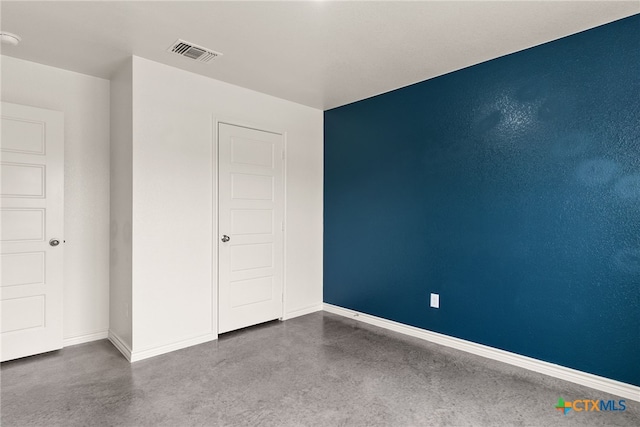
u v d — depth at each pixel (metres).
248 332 3.61
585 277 2.50
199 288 3.29
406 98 3.58
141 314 2.93
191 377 2.61
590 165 2.48
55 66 3.11
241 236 3.63
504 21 2.37
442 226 3.29
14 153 2.84
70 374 2.65
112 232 3.32
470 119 3.10
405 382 2.55
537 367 2.71
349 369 2.76
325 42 2.68
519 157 2.81
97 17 2.34
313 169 4.36
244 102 3.63
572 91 2.55
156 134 3.02
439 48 2.77
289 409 2.20
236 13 2.29
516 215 2.82
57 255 3.03
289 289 4.10
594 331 2.47
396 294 3.67
